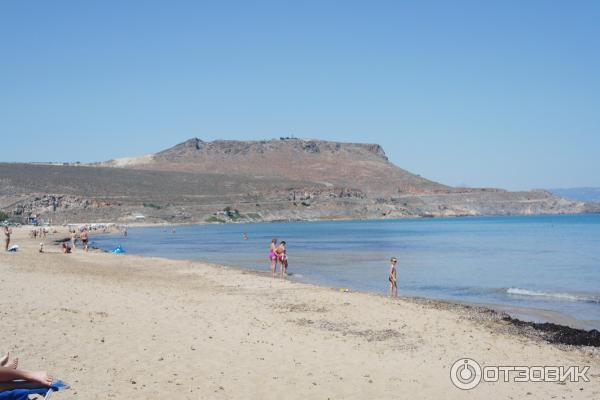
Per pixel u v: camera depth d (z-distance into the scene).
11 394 5.16
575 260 50.16
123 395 9.59
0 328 13.67
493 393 10.95
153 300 20.62
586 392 11.09
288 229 149.38
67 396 9.30
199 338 14.30
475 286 32.47
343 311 19.86
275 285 27.84
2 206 169.50
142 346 13.00
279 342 14.48
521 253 59.28
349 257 54.28
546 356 13.97
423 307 21.27
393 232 123.12
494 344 15.17
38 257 41.84
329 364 12.54
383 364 12.77
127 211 193.75
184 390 10.12
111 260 42.38
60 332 13.72
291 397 10.16
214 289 26.00
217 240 92.56
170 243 83.38
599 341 16.44
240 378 11.09
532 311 23.50
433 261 49.91
